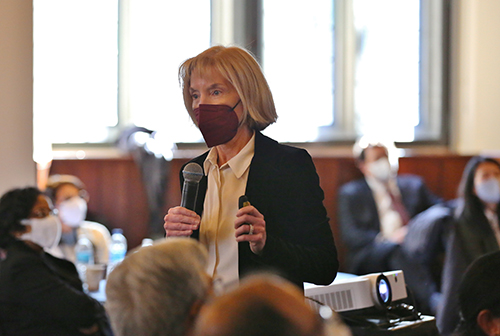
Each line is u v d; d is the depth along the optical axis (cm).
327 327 165
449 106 1759
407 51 1784
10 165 757
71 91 1683
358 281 564
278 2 1755
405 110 1783
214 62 435
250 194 434
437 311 1011
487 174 1049
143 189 1522
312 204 436
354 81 1777
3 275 658
